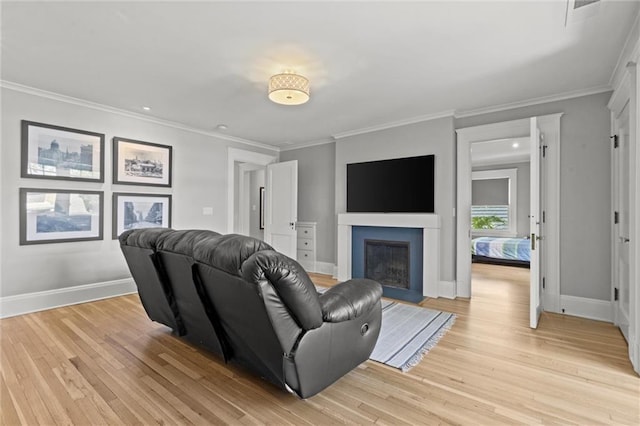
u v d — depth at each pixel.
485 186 7.66
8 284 3.08
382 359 2.22
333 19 2.01
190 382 1.91
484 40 2.25
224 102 3.54
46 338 2.54
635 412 1.63
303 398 1.67
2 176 3.04
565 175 3.25
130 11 1.94
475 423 1.54
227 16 1.98
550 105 3.35
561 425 1.53
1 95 3.03
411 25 2.07
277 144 5.70
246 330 1.72
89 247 3.62
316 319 1.57
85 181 3.57
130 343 2.46
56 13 1.95
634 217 2.14
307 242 5.59
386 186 4.36
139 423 1.53
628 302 2.49
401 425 1.53
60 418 1.56
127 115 3.92
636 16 1.96
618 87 2.58
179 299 2.24
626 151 2.62
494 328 2.82
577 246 3.19
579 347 2.42
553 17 1.98
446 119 3.90
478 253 6.52
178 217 4.46
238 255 1.48
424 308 3.42
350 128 4.61
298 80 2.61
